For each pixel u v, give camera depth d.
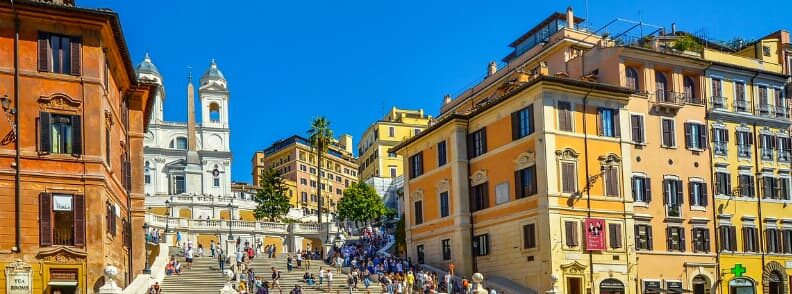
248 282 51.72
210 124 138.38
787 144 63.56
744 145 61.25
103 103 38.50
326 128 96.19
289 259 59.06
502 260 56.25
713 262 57.66
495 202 57.53
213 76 141.00
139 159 48.78
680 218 57.00
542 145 52.56
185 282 50.56
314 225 89.12
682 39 63.41
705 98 60.16
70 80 37.53
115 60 42.25
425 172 65.88
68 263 36.47
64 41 37.84
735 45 69.94
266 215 112.25
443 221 62.38
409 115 152.62
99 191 37.50
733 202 59.59
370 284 55.62
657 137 57.59
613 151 55.31
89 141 37.59
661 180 57.06
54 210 36.53
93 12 37.56
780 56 65.38
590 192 53.69
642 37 61.97
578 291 52.22
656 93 58.22
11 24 36.78
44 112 36.81
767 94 63.38
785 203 62.06
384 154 146.25
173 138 135.12
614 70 57.69
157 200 112.88
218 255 60.78
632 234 54.62
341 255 64.06
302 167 154.62
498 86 72.75
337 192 164.75
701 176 58.69
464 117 61.12
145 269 47.88
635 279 54.22
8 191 35.81
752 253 59.50
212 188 132.12
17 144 36.12
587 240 52.66
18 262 35.47
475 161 60.22
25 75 36.72
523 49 78.56
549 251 51.38
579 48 67.06
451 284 54.22
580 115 54.50
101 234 37.25
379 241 79.56
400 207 108.75
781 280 60.81
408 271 56.88
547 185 52.03
